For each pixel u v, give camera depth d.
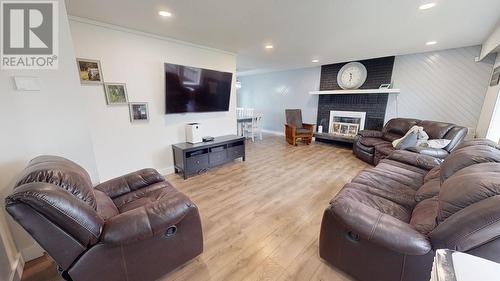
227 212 2.27
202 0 1.98
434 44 3.53
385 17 2.39
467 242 0.91
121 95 2.76
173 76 3.13
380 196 1.73
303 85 6.35
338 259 1.39
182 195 1.54
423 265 1.07
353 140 4.82
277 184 3.01
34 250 1.59
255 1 2.00
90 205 1.18
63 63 1.64
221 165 3.86
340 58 4.72
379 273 1.22
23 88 1.50
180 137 3.52
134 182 1.86
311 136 5.62
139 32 2.82
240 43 3.47
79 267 1.07
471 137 3.83
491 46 2.91
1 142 1.46
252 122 6.07
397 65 4.54
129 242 1.12
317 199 2.56
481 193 0.95
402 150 2.79
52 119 1.64
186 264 1.55
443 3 2.04
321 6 2.11
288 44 3.53
